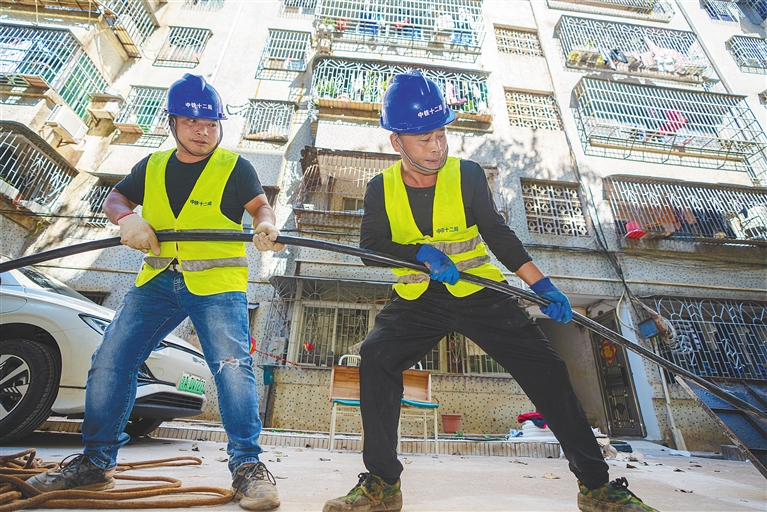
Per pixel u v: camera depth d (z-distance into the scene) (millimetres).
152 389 3332
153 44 10250
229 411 1518
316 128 8875
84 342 3070
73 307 3191
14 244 7566
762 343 7375
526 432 5398
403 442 4789
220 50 10258
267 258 7773
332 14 10391
